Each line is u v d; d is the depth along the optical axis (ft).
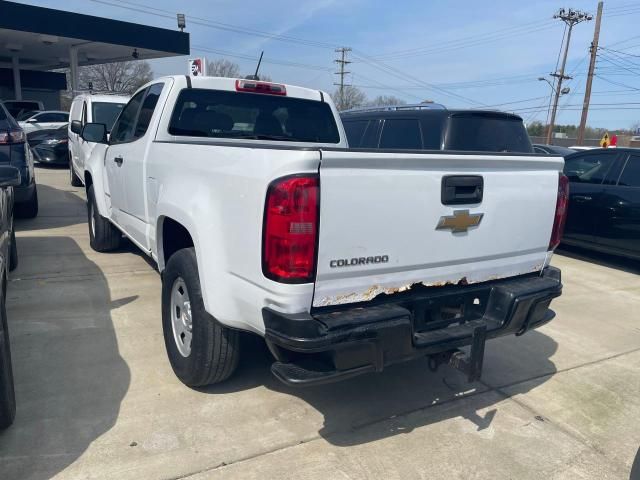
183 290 11.46
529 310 10.62
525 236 11.03
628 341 15.99
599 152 26.32
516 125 21.07
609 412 11.84
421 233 9.38
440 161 9.30
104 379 11.76
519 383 12.97
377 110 24.00
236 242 9.15
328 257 8.43
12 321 14.51
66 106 146.82
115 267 19.84
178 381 11.87
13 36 67.62
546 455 10.14
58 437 9.68
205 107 14.56
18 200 24.47
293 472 9.15
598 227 25.45
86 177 21.98
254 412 10.89
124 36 71.15
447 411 11.47
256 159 8.71
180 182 11.29
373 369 8.91
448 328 10.05
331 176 8.26
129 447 9.52
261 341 14.03
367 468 9.39
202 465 9.18
